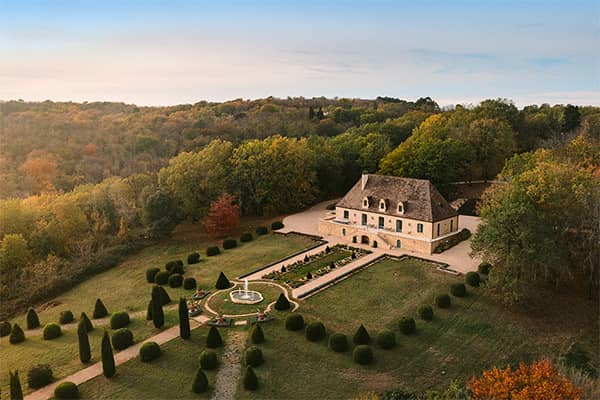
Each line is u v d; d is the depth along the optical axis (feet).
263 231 276.00
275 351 148.66
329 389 131.03
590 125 344.69
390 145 392.88
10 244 228.84
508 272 170.91
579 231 183.62
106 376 137.69
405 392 128.57
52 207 258.98
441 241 232.32
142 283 217.56
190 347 152.25
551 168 195.62
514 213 171.01
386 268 211.41
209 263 233.96
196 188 294.46
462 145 329.31
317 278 202.08
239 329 161.99
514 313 168.96
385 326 162.20
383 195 253.24
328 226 265.75
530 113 471.62
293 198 321.52
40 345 163.43
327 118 513.04
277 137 339.57
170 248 265.95
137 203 305.32
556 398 97.66
